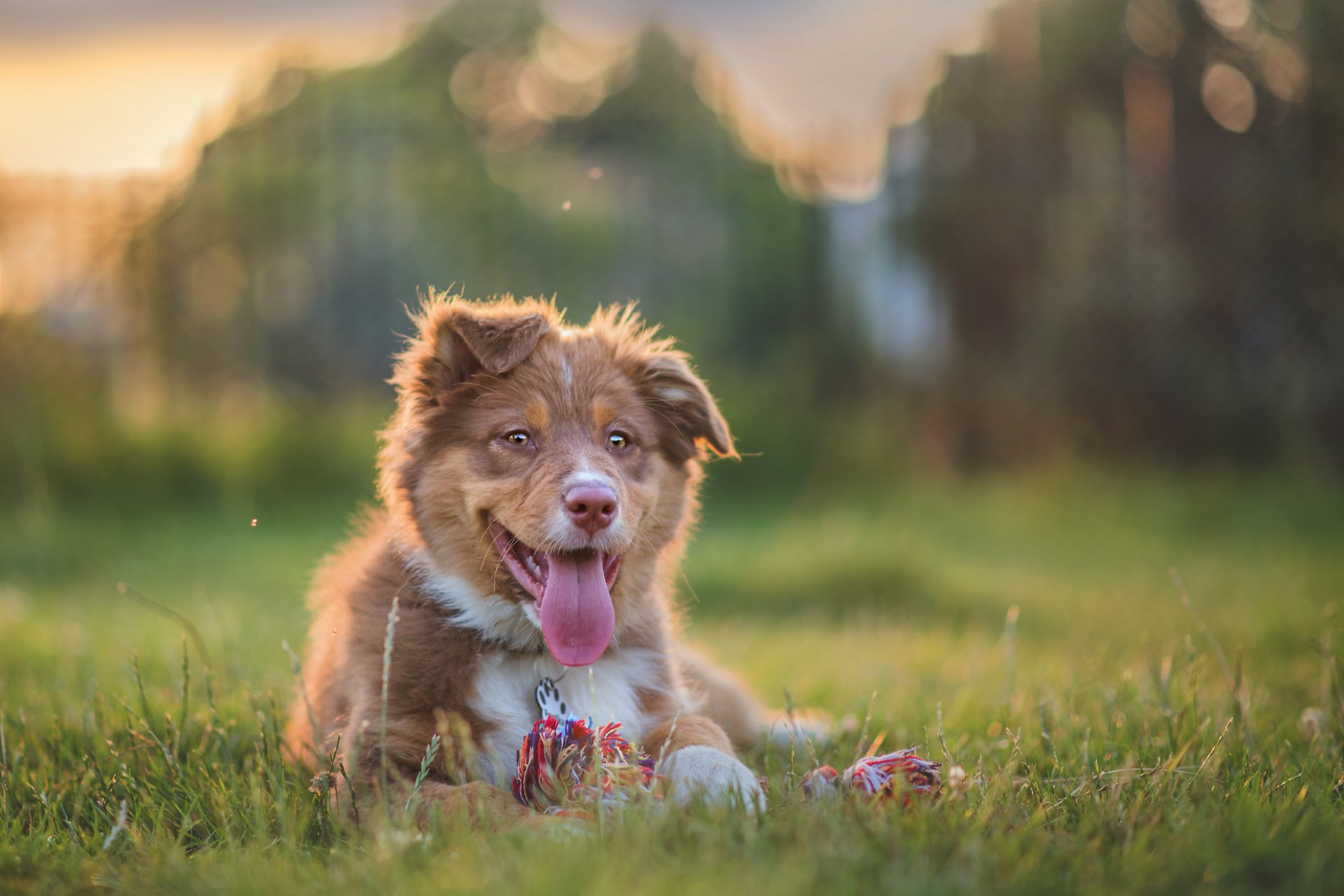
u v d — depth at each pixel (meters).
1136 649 5.55
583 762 2.78
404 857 2.26
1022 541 9.90
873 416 11.98
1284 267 12.16
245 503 10.31
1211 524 10.16
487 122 14.71
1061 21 11.91
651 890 1.91
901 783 2.55
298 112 12.73
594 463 3.43
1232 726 3.31
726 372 12.22
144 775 3.05
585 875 2.03
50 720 3.66
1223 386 12.04
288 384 11.79
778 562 8.17
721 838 2.25
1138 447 11.99
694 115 13.98
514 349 3.43
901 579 7.89
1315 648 4.04
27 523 9.05
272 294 11.95
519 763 2.89
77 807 2.86
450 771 2.81
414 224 12.21
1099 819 2.44
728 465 11.32
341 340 11.95
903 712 4.13
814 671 5.27
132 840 2.64
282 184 11.84
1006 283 11.94
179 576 7.73
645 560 3.68
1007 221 11.92
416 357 3.65
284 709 4.00
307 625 5.86
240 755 3.41
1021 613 7.18
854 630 6.65
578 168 13.46
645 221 13.27
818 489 11.35
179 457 10.48
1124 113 12.09
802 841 2.24
